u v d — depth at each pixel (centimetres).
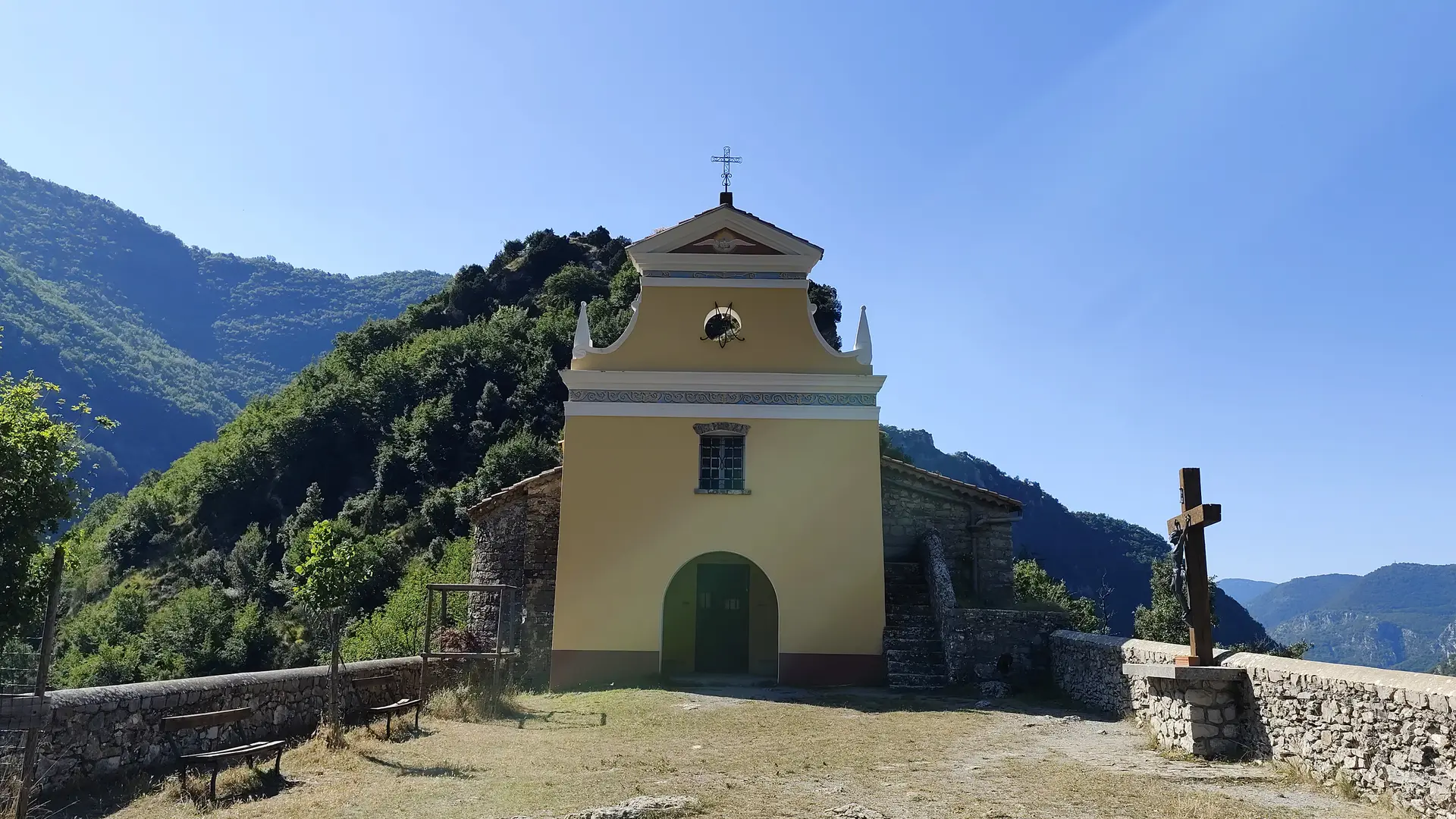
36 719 773
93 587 6178
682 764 1107
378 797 923
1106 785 941
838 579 1991
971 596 2130
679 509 2012
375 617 4578
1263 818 788
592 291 8919
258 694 1173
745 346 2084
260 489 7125
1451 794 731
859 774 1042
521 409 7062
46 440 789
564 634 1966
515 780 1007
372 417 7456
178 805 877
